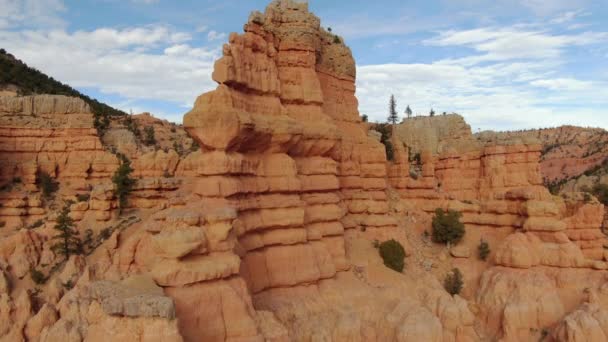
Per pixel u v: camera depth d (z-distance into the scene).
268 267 33.19
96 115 92.06
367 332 33.94
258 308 30.73
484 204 50.81
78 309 26.33
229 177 30.64
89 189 69.38
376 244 44.88
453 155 57.00
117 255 36.50
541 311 39.66
